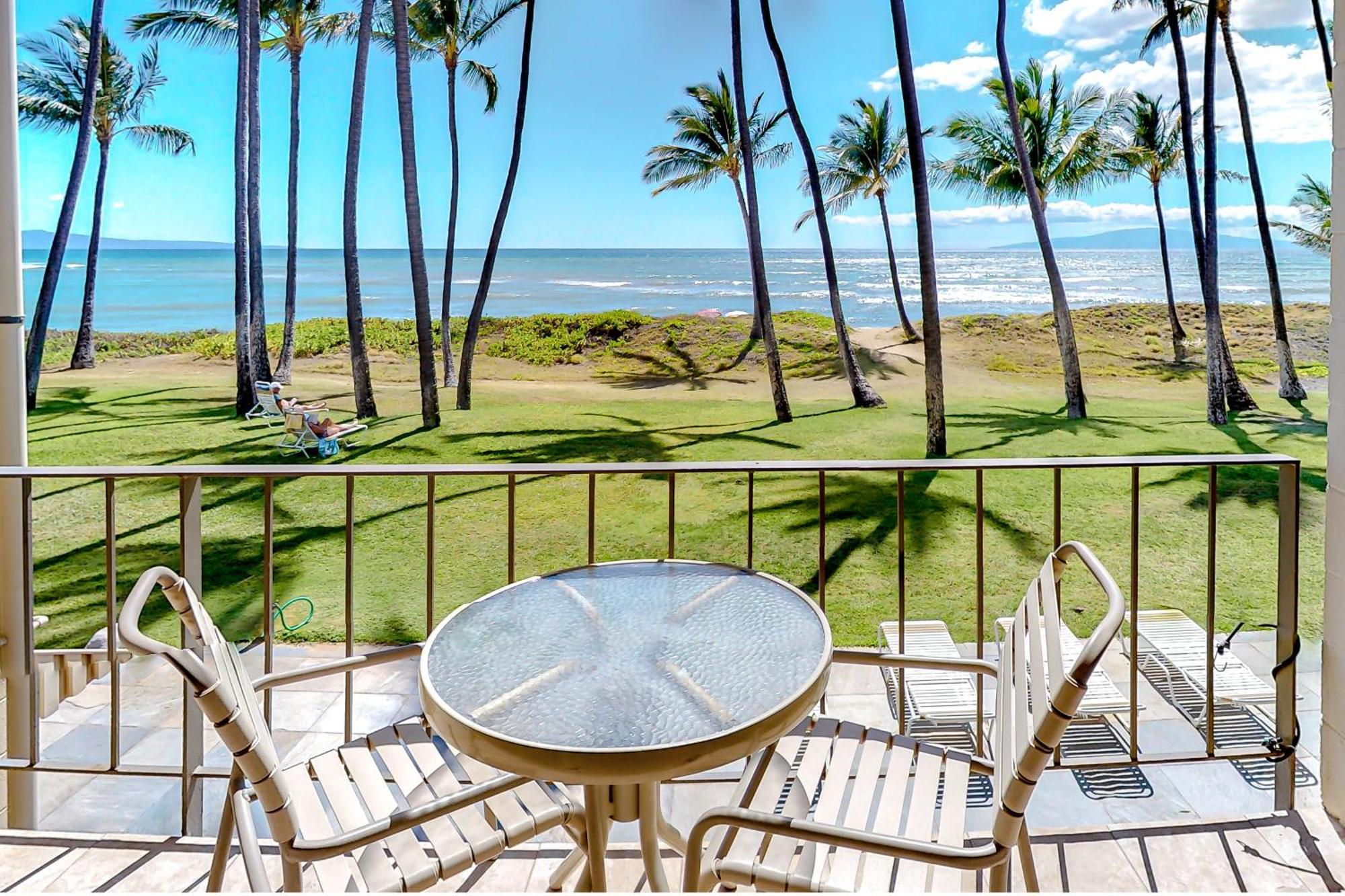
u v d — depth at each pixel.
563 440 16.94
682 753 1.01
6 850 1.73
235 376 20.73
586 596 1.52
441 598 10.52
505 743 1.03
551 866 1.70
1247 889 1.60
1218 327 17.08
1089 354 21.09
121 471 1.79
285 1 17.84
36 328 18.28
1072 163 19.48
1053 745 0.98
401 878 1.17
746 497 13.87
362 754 1.45
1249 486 13.83
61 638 9.17
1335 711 1.82
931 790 1.32
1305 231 19.31
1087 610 9.65
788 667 1.22
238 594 10.55
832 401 19.39
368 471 1.79
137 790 4.45
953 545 11.88
